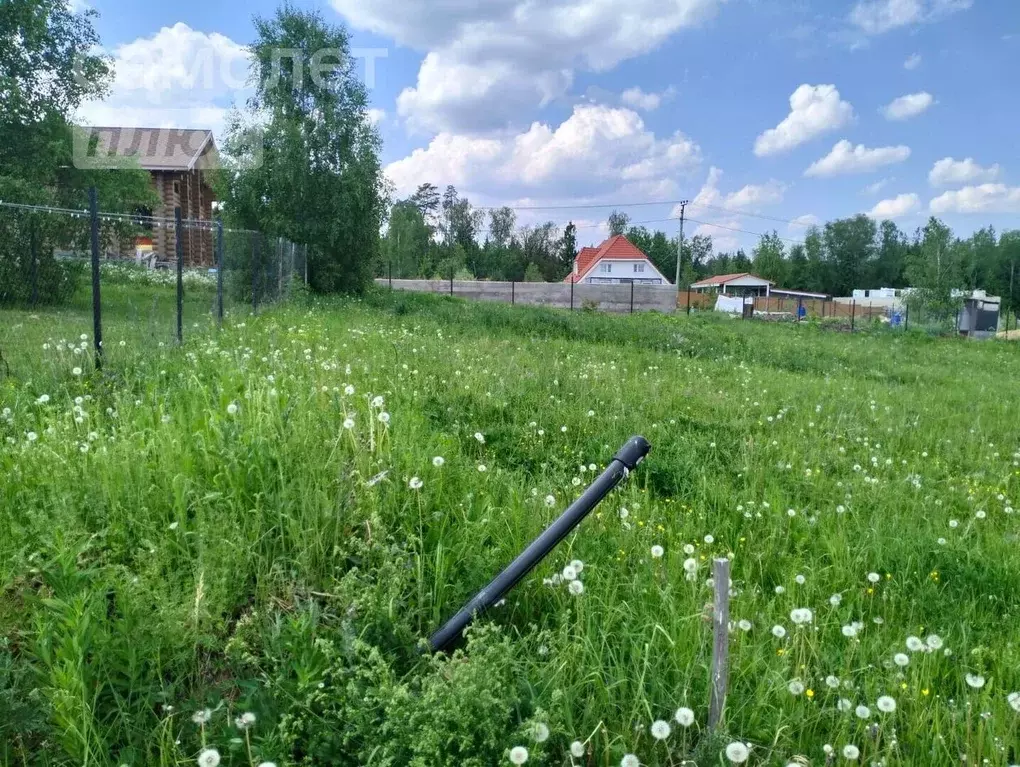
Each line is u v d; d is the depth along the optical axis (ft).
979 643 11.55
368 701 7.67
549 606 10.80
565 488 16.05
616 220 390.21
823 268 357.00
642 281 236.02
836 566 13.79
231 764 7.43
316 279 84.58
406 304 65.05
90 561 9.93
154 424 14.57
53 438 13.19
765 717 9.02
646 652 9.36
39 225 40.70
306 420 14.15
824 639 11.09
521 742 7.38
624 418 23.94
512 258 321.11
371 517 11.16
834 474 20.74
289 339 30.53
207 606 9.01
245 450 12.03
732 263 363.76
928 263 120.78
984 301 138.62
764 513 16.48
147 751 7.42
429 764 7.07
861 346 68.39
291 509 11.12
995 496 19.57
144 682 8.23
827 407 30.53
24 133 65.77
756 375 39.09
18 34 65.10
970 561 14.24
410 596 10.07
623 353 45.01
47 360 20.62
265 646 8.79
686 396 29.81
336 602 9.78
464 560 11.12
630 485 17.25
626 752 7.97
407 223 256.52
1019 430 29.66
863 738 8.84
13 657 8.46
